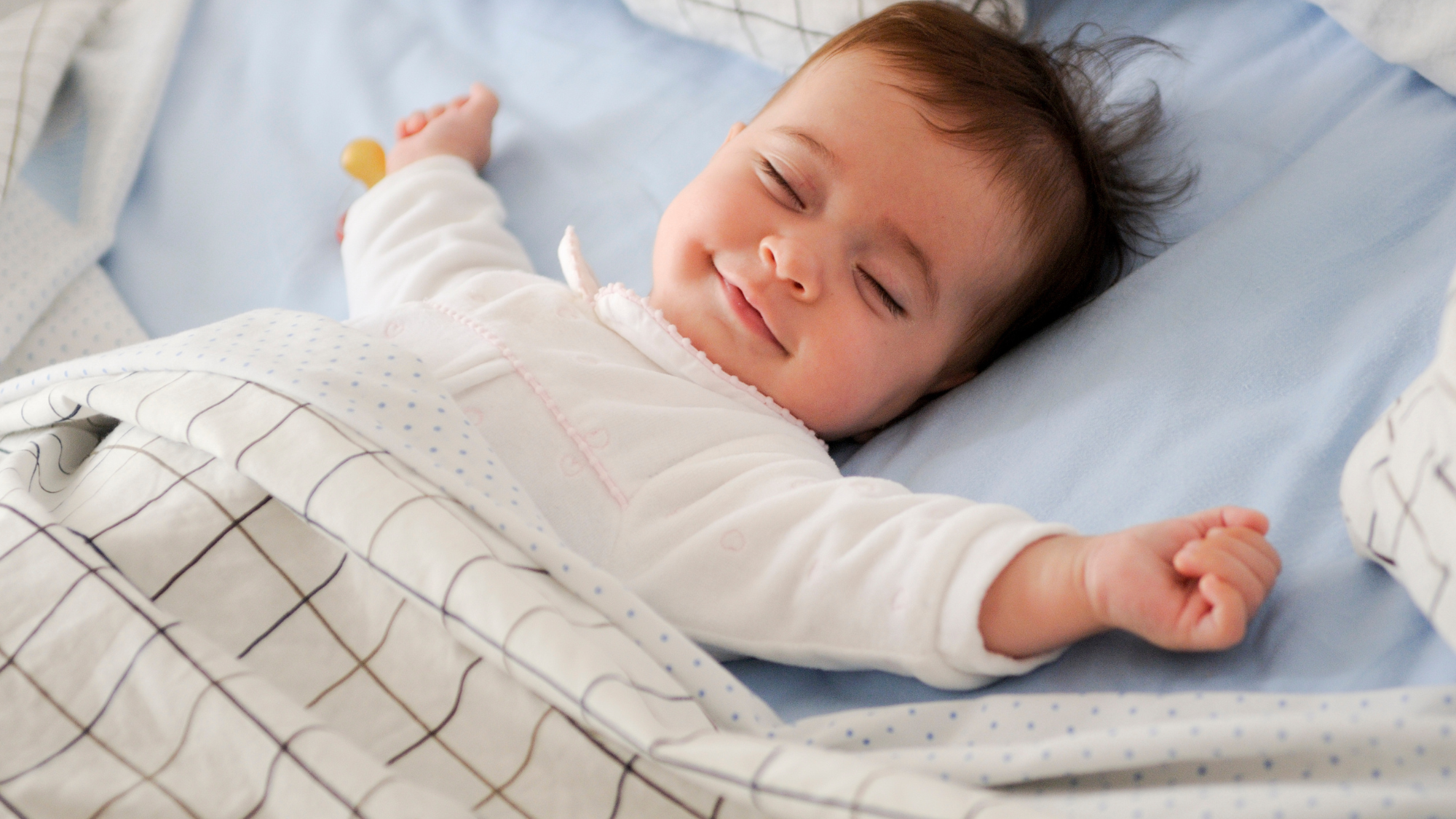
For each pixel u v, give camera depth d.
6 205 1.25
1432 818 0.50
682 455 0.92
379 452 0.72
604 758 0.61
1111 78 1.24
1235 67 1.19
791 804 0.52
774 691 0.82
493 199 1.37
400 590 0.65
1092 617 0.69
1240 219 1.02
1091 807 0.57
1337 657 0.67
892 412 1.09
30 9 1.52
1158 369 0.93
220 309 1.34
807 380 1.00
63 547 0.68
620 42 1.56
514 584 0.63
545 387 0.92
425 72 1.58
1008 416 0.97
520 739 0.63
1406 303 0.85
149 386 0.81
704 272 1.02
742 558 0.82
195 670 0.61
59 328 1.23
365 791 0.54
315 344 0.83
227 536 0.72
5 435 0.92
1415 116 1.00
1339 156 1.02
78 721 0.62
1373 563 0.69
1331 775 0.56
